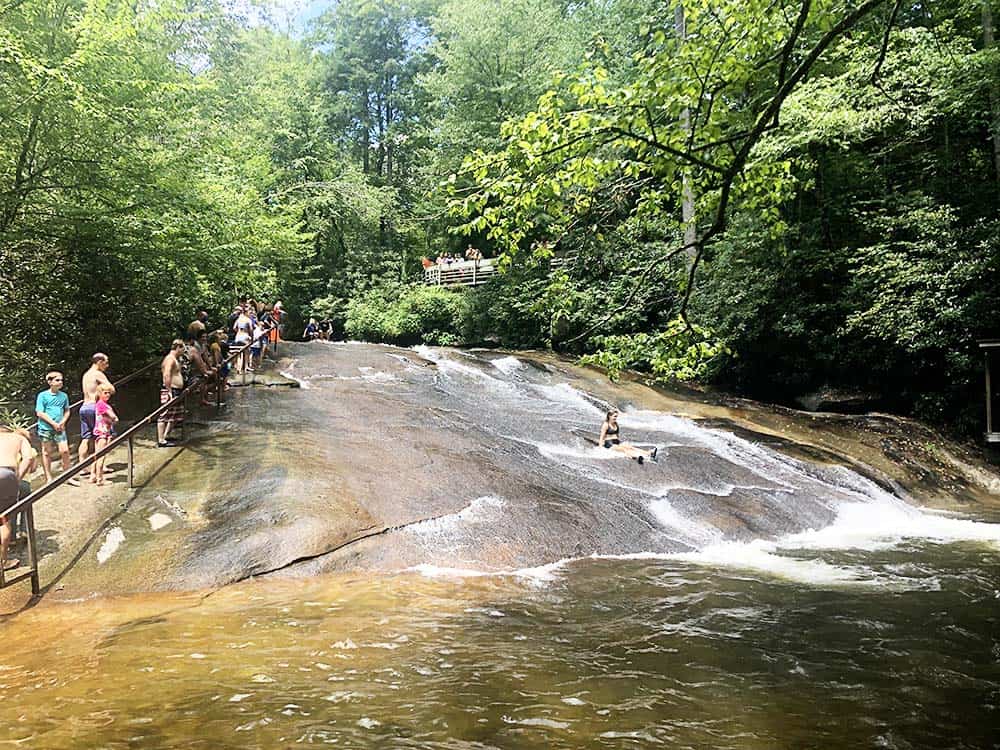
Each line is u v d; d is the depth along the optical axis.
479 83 29.86
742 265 20.39
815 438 15.43
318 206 35.31
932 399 17.53
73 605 6.48
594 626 6.18
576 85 5.16
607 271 19.84
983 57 14.60
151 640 5.66
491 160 5.42
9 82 10.50
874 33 8.85
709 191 6.27
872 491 12.64
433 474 9.99
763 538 9.83
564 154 5.29
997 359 16.06
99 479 8.97
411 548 8.05
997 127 15.52
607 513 9.62
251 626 6.00
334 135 45.19
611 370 6.48
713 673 5.19
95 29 11.05
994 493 14.00
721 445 13.95
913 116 15.93
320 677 4.98
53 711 4.43
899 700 4.78
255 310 18.31
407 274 37.38
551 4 31.81
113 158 12.19
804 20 4.81
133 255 13.49
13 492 6.98
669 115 5.45
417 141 43.00
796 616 6.53
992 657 5.57
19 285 13.57
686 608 6.72
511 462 11.09
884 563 8.55
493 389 16.78
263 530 7.86
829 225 19.50
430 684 4.89
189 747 3.99
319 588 7.05
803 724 4.41
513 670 5.17
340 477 9.41
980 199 17.28
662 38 5.32
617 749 4.04
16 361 13.32
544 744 4.07
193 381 12.28
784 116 16.31
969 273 15.35
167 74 13.34
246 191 19.39
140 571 7.09
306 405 13.16
